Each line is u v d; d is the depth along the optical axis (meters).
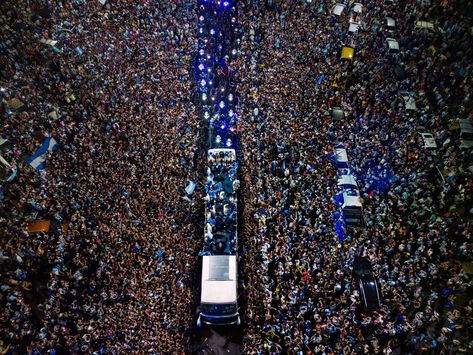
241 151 31.14
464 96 31.09
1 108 32.69
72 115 32.50
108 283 22.86
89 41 38.56
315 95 33.25
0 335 21.75
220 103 31.47
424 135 28.44
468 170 26.39
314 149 29.50
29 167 28.88
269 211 26.22
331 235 24.20
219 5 43.19
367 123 30.77
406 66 34.44
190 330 21.89
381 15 39.72
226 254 23.67
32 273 24.48
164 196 26.95
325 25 39.66
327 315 20.97
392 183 27.05
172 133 31.17
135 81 35.25
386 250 23.50
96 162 28.98
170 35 39.66
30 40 38.12
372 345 19.81
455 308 21.06
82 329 21.34
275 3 42.69
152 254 23.88
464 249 22.53
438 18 37.91
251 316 21.72
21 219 26.45
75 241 25.16
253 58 37.25
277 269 23.33
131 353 19.69
